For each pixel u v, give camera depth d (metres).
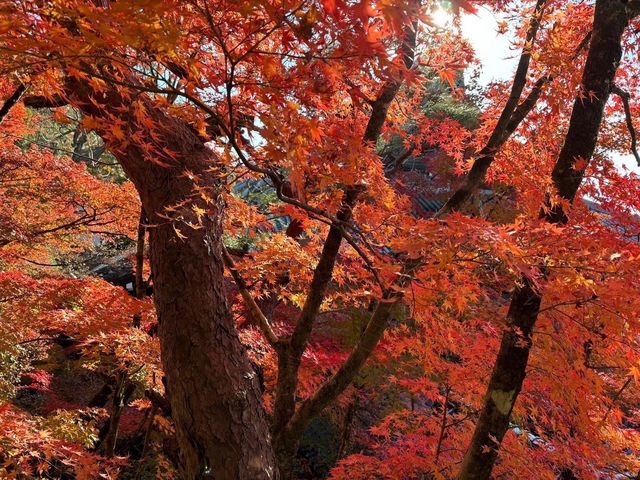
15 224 5.82
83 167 6.75
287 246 4.16
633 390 5.02
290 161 1.42
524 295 3.07
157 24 1.12
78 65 1.50
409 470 4.72
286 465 3.32
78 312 4.91
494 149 3.65
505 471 4.05
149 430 6.53
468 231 1.87
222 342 2.86
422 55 2.88
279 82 1.50
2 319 4.71
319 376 5.45
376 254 2.23
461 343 4.53
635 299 2.04
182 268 2.81
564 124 4.57
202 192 2.63
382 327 3.36
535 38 3.58
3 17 1.17
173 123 2.91
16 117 6.24
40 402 8.62
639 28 4.13
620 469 4.48
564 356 3.24
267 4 1.16
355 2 1.00
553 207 3.07
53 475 4.43
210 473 2.67
